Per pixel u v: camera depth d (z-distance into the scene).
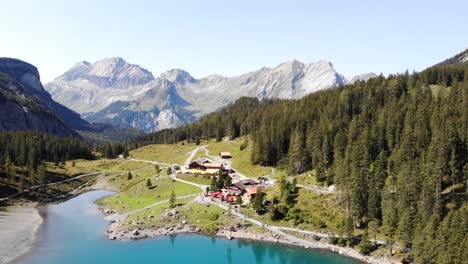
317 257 119.94
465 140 137.88
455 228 100.50
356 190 133.38
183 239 133.75
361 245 119.94
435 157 131.75
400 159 142.50
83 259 114.50
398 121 167.38
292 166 177.88
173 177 198.50
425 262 104.31
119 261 114.31
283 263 116.50
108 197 193.88
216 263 115.25
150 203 167.50
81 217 159.50
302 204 147.00
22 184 187.88
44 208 174.88
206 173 195.25
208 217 146.50
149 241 131.62
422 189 121.75
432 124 153.75
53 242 127.69
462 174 131.12
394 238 123.25
